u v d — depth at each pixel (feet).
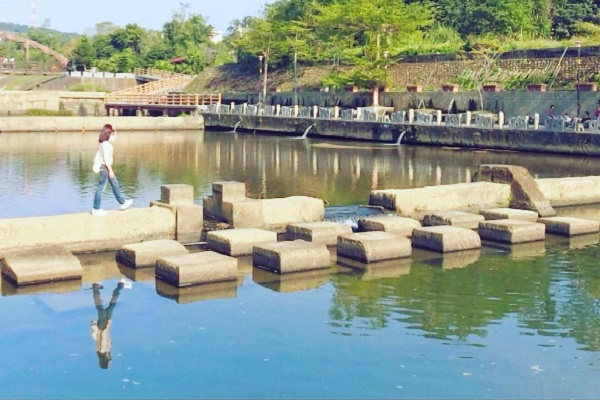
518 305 40.37
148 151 134.62
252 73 245.24
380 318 38.01
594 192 73.67
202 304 39.91
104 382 30.27
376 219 56.29
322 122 169.27
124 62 310.45
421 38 201.05
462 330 36.29
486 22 195.72
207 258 44.19
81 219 49.37
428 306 40.01
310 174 98.63
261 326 36.65
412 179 92.22
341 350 33.68
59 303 39.91
